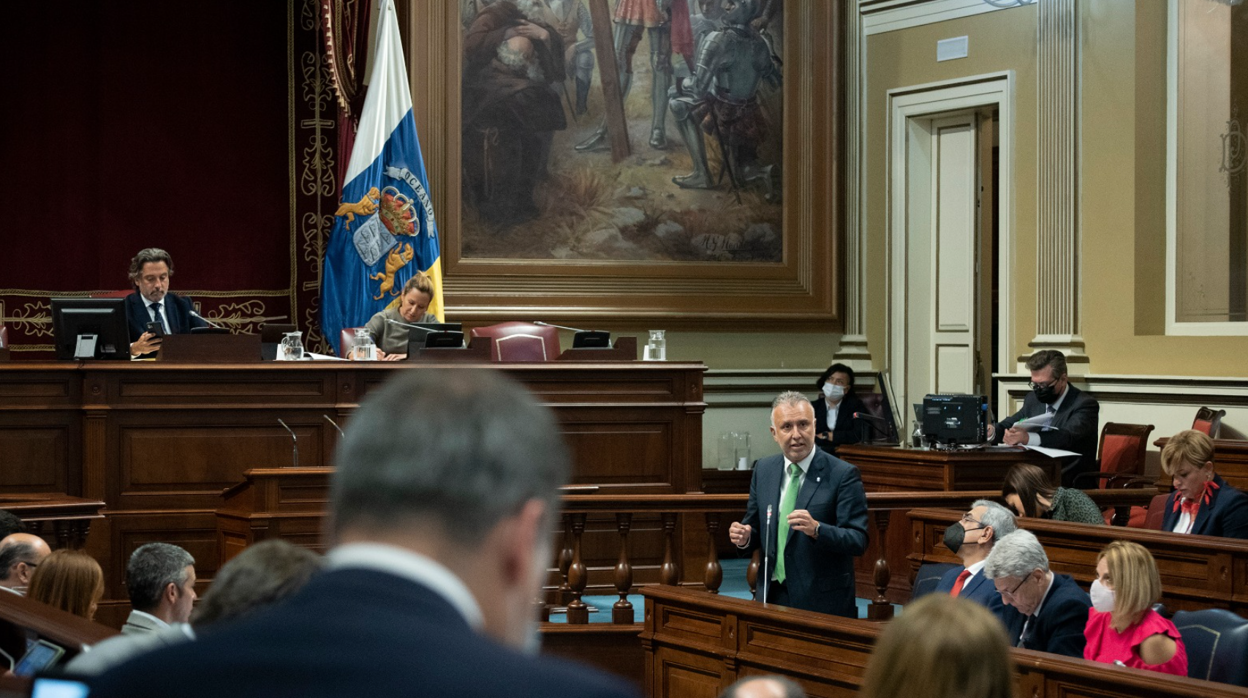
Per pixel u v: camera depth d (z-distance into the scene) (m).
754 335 10.52
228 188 10.32
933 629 2.11
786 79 10.66
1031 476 6.08
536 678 0.76
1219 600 5.08
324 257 10.05
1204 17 9.20
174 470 6.57
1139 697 3.39
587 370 7.05
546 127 10.16
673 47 10.44
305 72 10.46
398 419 0.86
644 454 7.12
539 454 0.87
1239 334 8.98
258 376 6.70
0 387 6.41
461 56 9.95
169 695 0.74
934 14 10.34
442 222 9.87
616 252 10.30
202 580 6.58
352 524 0.85
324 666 0.75
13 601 2.84
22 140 9.88
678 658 4.93
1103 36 9.54
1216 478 5.68
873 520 7.48
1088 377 9.45
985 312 10.44
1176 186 9.35
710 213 10.50
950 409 7.77
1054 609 4.06
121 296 7.78
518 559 0.87
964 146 10.46
